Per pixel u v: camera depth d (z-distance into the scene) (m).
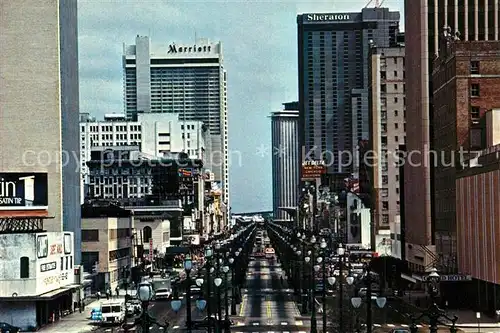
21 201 182.12
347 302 164.50
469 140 189.12
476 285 173.62
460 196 183.00
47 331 152.88
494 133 180.50
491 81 189.38
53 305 170.88
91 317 166.25
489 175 159.88
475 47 189.50
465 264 178.75
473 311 172.12
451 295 178.12
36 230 167.88
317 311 172.25
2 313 157.25
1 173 181.88
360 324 137.12
